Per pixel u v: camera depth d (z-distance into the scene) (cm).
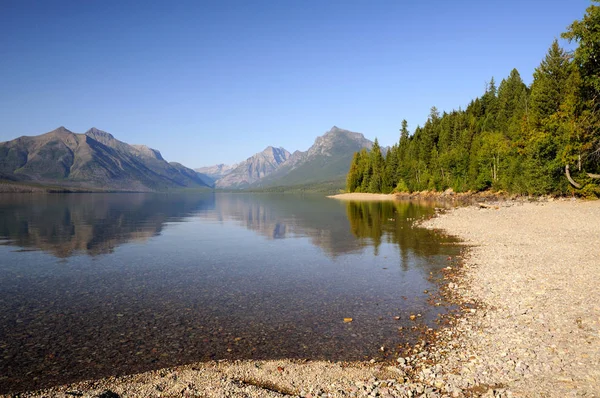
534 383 785
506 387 781
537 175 5862
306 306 1472
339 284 1797
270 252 2725
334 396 783
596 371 811
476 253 2372
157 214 7012
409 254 2497
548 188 5747
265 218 5903
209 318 1343
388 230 3853
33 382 885
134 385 843
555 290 1451
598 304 1259
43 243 3206
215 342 1127
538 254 2172
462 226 3738
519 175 7088
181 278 1947
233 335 1182
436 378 850
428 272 1986
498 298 1442
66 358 1020
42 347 1095
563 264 1878
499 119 11075
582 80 4200
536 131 6391
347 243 3083
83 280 1908
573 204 4847
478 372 859
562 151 5359
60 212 7225
